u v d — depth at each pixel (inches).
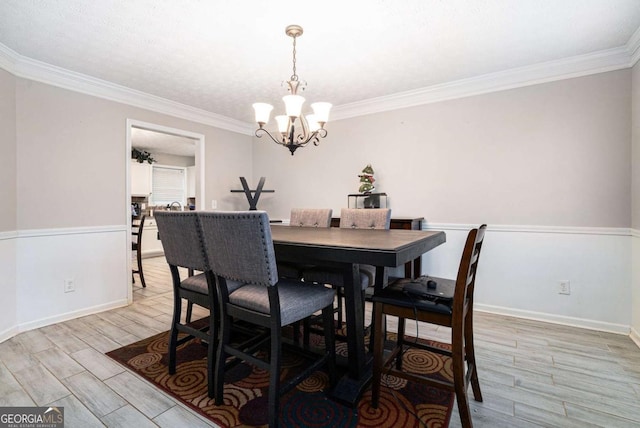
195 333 70.4
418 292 58.7
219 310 67.6
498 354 83.9
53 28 81.8
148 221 252.5
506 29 83.3
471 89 118.2
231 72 110.1
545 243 107.7
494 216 116.0
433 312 55.4
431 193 128.3
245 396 66.1
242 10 74.6
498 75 111.5
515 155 111.8
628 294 96.3
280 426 56.6
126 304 127.5
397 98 133.2
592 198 100.7
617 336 95.0
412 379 57.2
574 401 64.0
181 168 294.5
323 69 107.7
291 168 169.3
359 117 145.3
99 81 116.0
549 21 79.7
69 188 110.5
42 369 76.1
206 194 160.4
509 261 113.6
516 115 111.2
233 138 174.2
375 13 76.0
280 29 82.9
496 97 114.5
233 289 68.7
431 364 78.8
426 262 128.9
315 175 160.7
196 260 67.4
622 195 96.6
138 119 131.0
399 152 135.3
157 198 278.4
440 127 125.8
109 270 122.3
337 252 57.3
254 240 53.6
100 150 118.9
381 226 103.8
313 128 89.7
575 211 103.0
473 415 59.9
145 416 59.6
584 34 85.8
